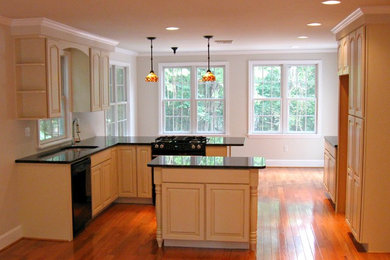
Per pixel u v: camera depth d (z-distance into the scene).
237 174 4.15
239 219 4.21
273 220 5.35
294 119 8.97
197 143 5.92
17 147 4.69
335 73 8.70
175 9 4.06
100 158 5.43
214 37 6.32
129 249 4.40
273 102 8.97
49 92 4.74
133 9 4.05
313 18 4.61
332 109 8.78
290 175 8.06
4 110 4.47
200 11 4.18
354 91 4.51
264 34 6.04
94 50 5.99
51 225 4.68
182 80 9.09
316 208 5.88
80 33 5.45
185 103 9.11
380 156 4.16
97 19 4.59
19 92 4.62
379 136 4.14
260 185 7.28
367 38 4.06
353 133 4.57
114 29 5.34
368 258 4.13
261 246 4.46
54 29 4.82
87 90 5.91
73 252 4.33
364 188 4.21
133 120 8.88
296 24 5.06
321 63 8.69
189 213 4.28
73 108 5.95
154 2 3.74
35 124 5.02
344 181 5.60
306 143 8.89
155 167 4.29
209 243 4.40
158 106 9.09
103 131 7.28
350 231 4.91
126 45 7.39
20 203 4.71
